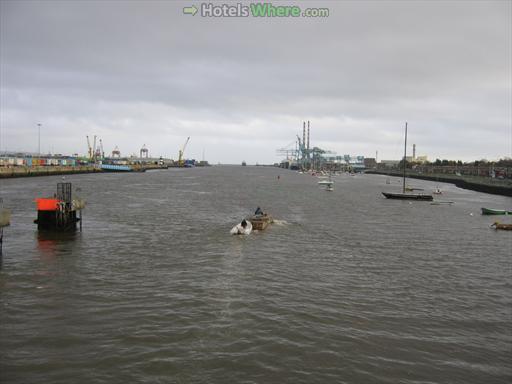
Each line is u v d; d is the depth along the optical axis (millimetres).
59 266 26422
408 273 26359
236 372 14000
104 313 18656
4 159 148000
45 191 80062
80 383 13250
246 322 17875
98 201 67188
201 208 61031
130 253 30328
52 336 16328
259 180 165000
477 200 89812
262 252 31438
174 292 21578
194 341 16078
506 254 32906
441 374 14234
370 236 39844
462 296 22156
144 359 14703
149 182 128000
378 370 14344
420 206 73562
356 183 161000
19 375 13617
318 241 36562
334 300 20906
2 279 23453
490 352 15914
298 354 15258
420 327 17953
